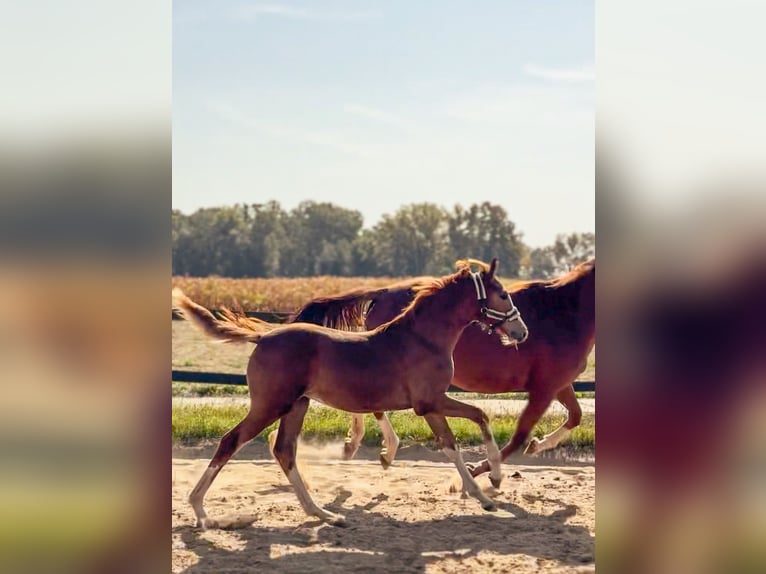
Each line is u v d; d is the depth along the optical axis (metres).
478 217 60.78
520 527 5.59
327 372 5.55
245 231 60.53
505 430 8.60
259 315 13.27
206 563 4.66
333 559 4.79
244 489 6.64
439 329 5.77
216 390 11.21
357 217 63.78
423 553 4.96
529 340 6.22
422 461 7.82
